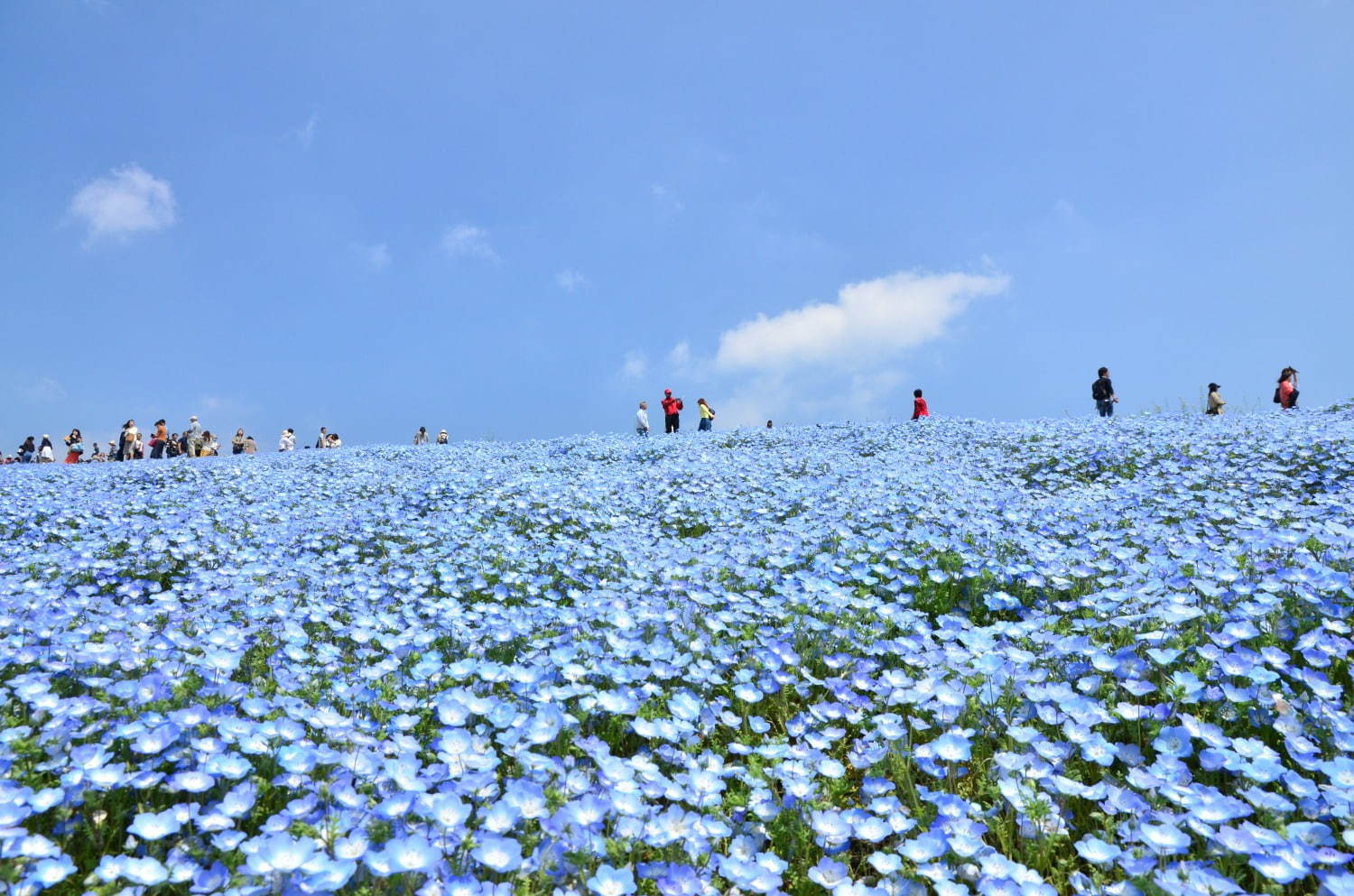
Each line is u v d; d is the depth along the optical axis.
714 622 5.30
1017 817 3.21
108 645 4.51
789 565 6.85
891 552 6.91
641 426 26.44
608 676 4.31
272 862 2.51
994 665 4.18
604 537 8.57
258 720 3.73
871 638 5.02
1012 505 8.63
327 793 2.99
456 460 16.91
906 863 3.03
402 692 4.27
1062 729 3.69
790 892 3.00
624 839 2.92
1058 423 16.92
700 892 2.70
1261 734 3.67
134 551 8.16
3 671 4.29
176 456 28.61
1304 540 6.36
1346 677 4.12
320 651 4.91
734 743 3.96
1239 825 2.98
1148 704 4.07
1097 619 5.09
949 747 3.46
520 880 2.64
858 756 3.69
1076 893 2.82
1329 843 2.83
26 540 9.08
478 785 3.08
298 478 14.17
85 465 19.70
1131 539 6.95
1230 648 4.39
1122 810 3.05
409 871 2.54
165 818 2.80
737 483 11.76
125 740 3.46
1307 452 10.42
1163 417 16.84
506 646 5.10
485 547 8.02
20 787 2.91
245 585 6.52
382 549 8.61
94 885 2.55
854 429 19.14
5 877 2.45
